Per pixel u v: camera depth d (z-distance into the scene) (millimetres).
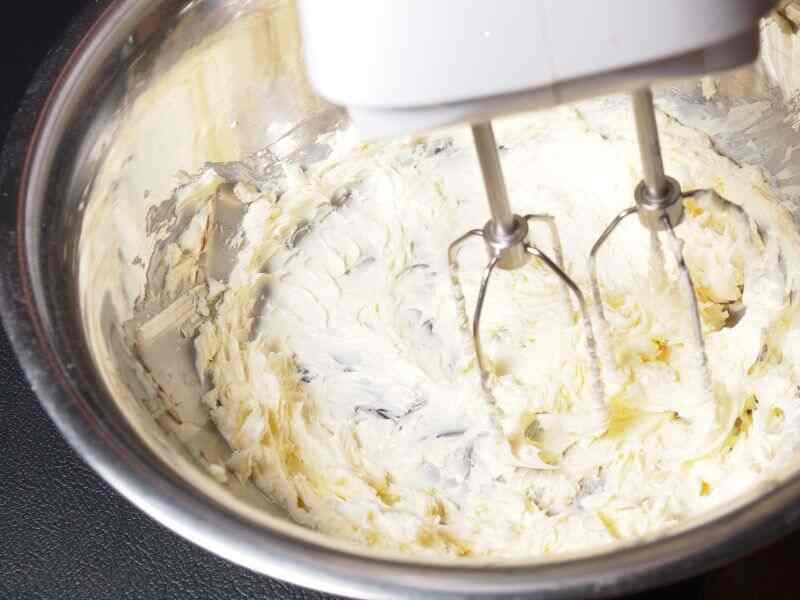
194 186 476
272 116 491
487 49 258
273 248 501
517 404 449
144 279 450
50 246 386
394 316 487
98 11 426
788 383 431
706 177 493
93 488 447
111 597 419
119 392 378
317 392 468
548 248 493
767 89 458
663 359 453
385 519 421
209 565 422
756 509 302
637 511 414
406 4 258
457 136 516
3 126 555
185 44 443
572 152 513
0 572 429
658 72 262
